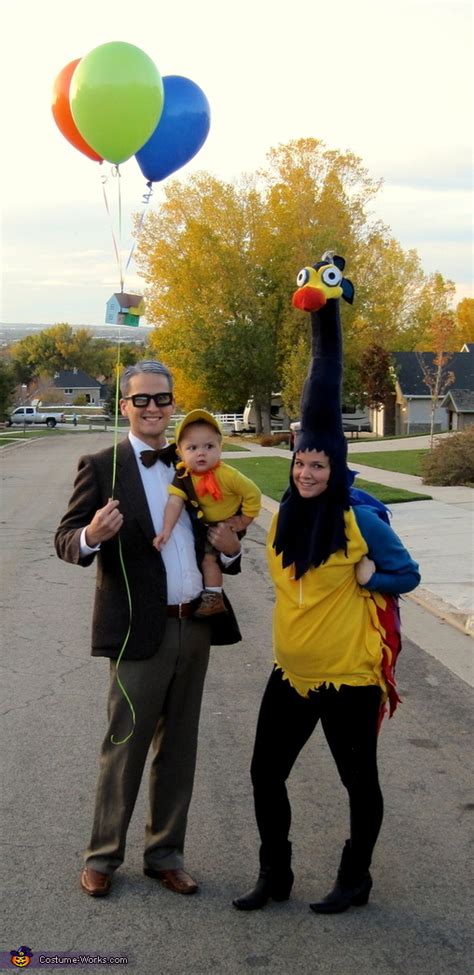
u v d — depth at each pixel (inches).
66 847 171.3
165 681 154.2
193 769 160.4
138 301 172.4
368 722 149.0
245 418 2362.2
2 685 273.0
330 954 137.3
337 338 146.1
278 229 1919.3
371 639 148.3
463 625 338.6
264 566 498.9
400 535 544.1
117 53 173.2
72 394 4849.9
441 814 185.8
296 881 159.8
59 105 186.4
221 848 171.8
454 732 233.8
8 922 145.8
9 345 6343.5
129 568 152.1
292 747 153.6
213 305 1910.7
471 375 2199.8
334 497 144.7
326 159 1947.6
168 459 156.7
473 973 132.6
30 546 556.1
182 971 133.0
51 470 1222.3
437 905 151.3
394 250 2532.0
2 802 190.5
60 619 362.0
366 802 148.4
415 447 1555.1
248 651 316.8
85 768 208.5
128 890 156.6
